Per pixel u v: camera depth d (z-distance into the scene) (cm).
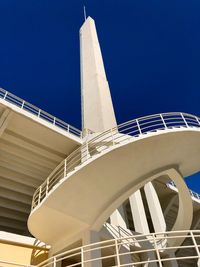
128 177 798
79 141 1177
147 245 1023
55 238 896
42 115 1162
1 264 839
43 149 1175
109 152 745
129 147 757
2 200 1258
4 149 1130
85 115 1620
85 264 748
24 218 1350
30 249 922
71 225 826
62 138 1155
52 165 1236
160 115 873
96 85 1770
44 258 925
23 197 1270
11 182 1229
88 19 2520
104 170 762
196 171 998
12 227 1388
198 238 1716
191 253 1803
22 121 1073
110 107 1661
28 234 1421
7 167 1177
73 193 766
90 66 1967
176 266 1022
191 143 849
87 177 757
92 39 2220
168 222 1778
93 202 795
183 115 909
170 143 808
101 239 887
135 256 996
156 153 807
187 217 944
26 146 1145
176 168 888
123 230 989
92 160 744
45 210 766
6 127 1065
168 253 1041
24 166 1209
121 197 795
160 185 1541
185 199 921
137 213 1159
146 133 789
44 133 1126
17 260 873
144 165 809
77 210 789
